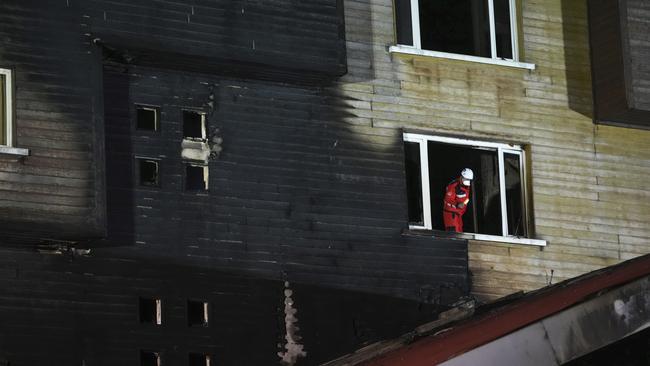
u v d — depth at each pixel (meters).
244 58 61.12
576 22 71.56
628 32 69.31
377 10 66.94
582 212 69.62
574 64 71.00
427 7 68.25
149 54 59.53
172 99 60.97
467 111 67.75
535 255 68.00
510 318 38.31
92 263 57.44
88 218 55.69
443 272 65.31
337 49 63.38
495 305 57.44
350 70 65.44
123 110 59.75
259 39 61.66
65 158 55.84
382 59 66.38
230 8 61.38
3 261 55.84
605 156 70.81
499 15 70.06
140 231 58.84
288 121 63.44
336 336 62.03
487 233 67.44
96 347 56.66
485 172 68.00
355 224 63.75
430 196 66.25
